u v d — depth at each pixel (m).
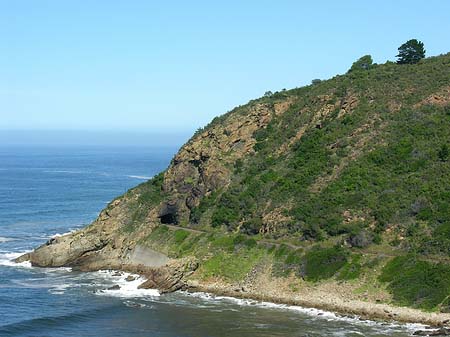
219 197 120.44
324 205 103.50
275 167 121.19
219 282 98.50
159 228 121.00
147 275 109.94
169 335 78.12
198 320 83.44
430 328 77.75
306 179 112.19
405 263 88.06
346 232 97.12
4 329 80.38
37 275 111.00
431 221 93.06
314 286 90.75
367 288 86.94
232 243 105.69
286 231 103.00
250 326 80.31
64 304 91.94
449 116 113.12
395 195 99.88
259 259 99.62
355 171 108.00
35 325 82.25
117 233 123.62
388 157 108.75
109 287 101.94
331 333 76.44
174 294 97.19
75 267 117.44
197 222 118.25
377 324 79.94
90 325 82.38
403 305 82.50
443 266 84.88
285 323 81.12
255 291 94.12
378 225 95.62
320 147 118.88
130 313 87.19
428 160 104.81
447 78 123.31
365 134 116.62
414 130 112.25
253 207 112.94
